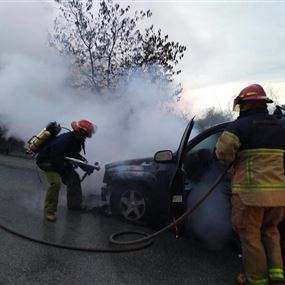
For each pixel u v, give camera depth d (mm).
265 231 3725
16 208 6246
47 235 5098
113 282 3883
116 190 5746
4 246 4684
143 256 4523
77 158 6125
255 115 3715
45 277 3936
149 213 5438
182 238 5094
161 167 5301
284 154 3783
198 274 4102
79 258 4414
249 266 3592
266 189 3510
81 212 6207
